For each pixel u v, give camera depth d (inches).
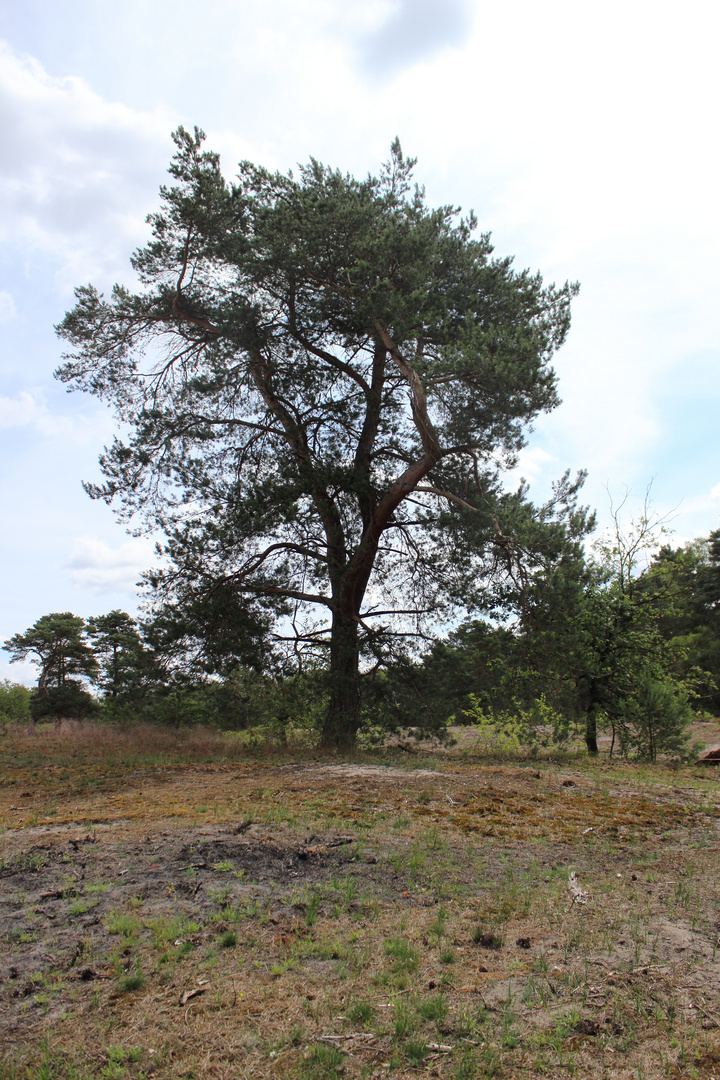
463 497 720.3
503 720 643.5
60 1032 118.2
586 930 165.0
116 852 208.8
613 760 598.2
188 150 666.8
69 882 183.8
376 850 228.5
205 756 571.2
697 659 1257.4
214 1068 108.4
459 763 519.8
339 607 705.0
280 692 673.6
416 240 621.9
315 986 134.9
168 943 150.4
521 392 608.1
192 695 744.3
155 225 673.6
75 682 1651.1
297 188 691.4
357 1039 116.6
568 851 241.3
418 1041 115.2
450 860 222.1
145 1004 127.0
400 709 648.4
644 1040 115.9
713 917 174.4
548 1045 114.5
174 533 637.9
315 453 690.8
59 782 409.4
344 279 655.8
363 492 667.4
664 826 285.6
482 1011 125.6
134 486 680.4
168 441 690.8
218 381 686.5
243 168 694.5
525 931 164.7
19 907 168.4
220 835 228.4
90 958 143.6
